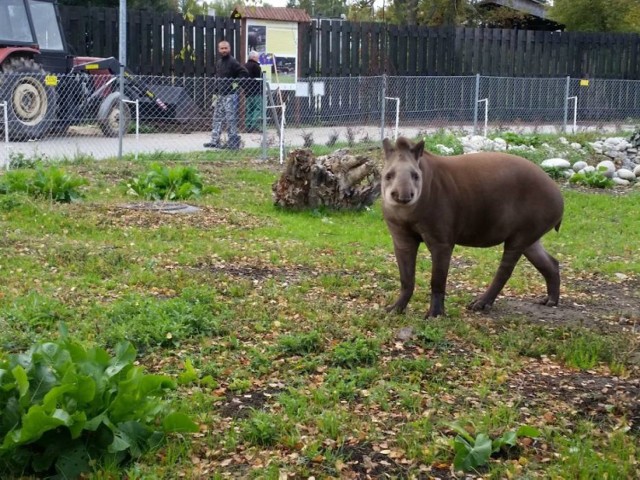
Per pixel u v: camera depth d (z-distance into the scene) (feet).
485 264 36.88
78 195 44.01
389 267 34.76
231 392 20.77
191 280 30.04
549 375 22.95
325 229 42.47
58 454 16.61
